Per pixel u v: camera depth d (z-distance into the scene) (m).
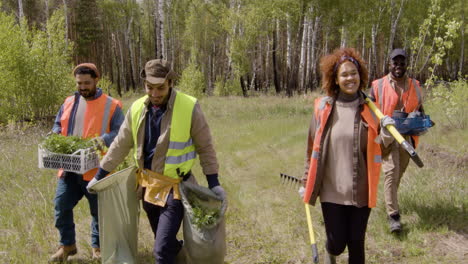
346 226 3.23
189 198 3.12
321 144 3.21
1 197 5.72
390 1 30.89
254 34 31.20
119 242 3.37
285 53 41.06
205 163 3.17
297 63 31.73
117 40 48.31
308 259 4.12
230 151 9.41
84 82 3.87
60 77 14.57
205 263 3.04
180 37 45.34
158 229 3.04
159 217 3.13
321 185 3.27
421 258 4.00
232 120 15.34
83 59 41.66
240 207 5.57
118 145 3.29
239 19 31.11
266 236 4.68
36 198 5.56
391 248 4.23
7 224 4.77
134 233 3.40
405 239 4.39
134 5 44.75
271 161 8.27
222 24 32.53
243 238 4.64
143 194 3.26
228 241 4.58
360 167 3.12
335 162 3.17
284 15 27.97
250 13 30.12
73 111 4.00
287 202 5.76
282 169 7.67
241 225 5.02
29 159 7.82
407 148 2.85
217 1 40.44
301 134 10.97
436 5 7.38
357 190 3.12
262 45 40.59
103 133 3.94
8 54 13.50
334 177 3.18
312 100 22.12
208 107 18.94
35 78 13.89
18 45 13.73
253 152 9.25
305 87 28.94
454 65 39.97
